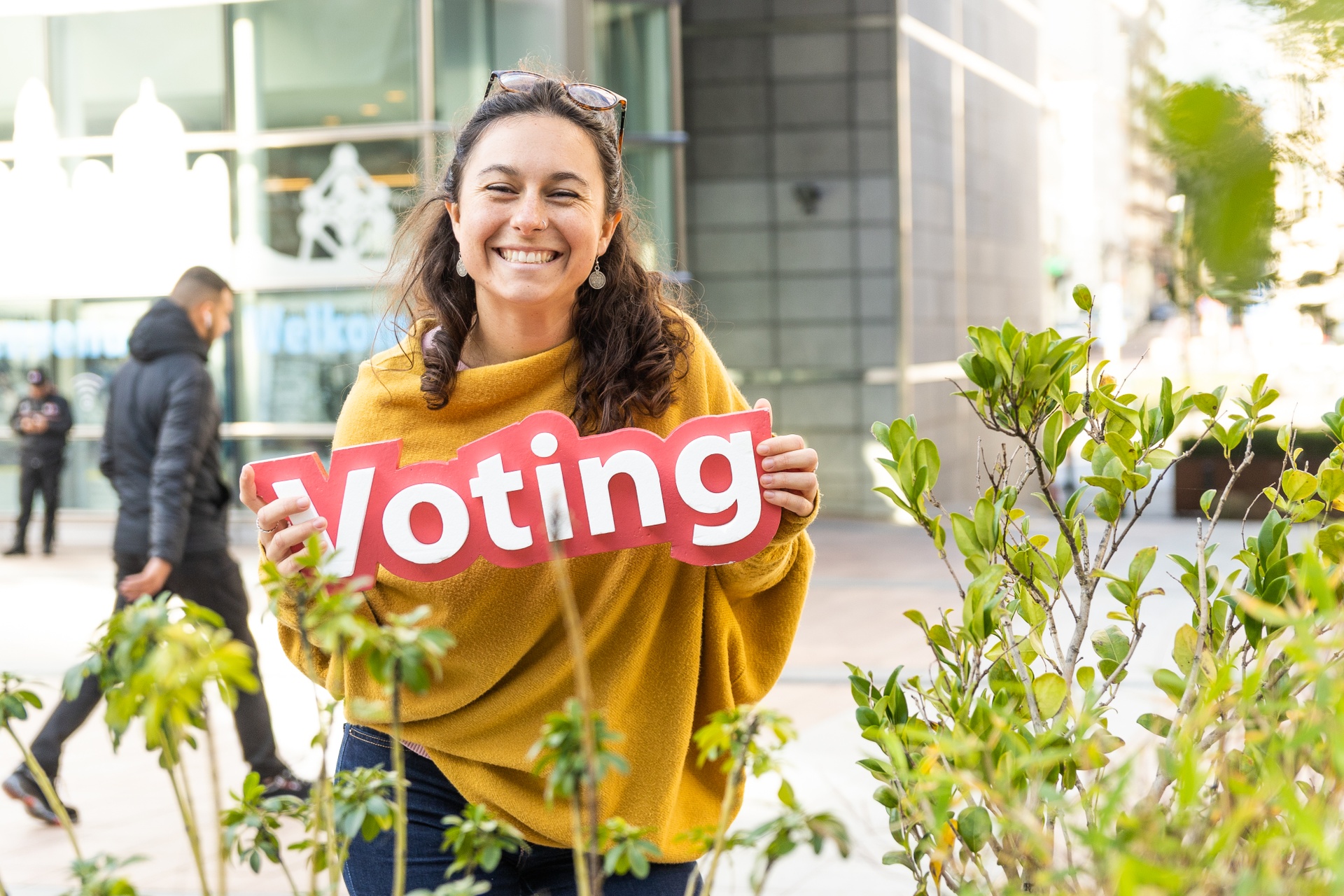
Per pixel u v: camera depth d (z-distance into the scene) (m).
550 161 1.77
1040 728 1.48
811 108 15.69
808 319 15.80
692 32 15.89
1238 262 0.81
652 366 1.86
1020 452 1.73
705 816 1.87
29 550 12.89
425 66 12.52
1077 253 23.25
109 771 5.13
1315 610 1.42
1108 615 1.69
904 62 15.65
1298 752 1.23
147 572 4.41
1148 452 1.72
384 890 1.78
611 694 1.79
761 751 1.19
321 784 1.22
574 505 1.77
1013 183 20.52
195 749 1.23
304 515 1.79
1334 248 0.81
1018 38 20.83
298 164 12.97
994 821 1.36
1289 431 1.73
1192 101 0.81
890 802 1.51
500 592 1.79
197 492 4.61
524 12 12.03
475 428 1.87
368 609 1.82
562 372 1.88
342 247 12.91
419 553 1.77
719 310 16.03
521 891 1.82
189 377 4.59
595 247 1.81
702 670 1.89
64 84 13.40
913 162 15.97
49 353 13.60
